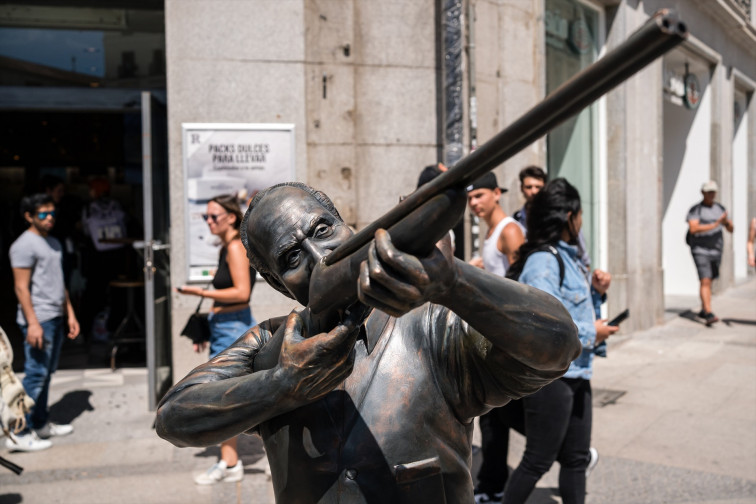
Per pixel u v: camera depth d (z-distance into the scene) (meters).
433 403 1.29
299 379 1.08
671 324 9.02
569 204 2.87
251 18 5.39
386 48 5.73
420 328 1.33
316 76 5.55
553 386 2.82
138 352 7.09
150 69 6.41
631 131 8.26
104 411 5.26
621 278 7.98
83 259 7.94
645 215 8.64
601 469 4.09
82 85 6.38
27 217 4.66
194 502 3.66
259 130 5.40
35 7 6.24
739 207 14.49
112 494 3.77
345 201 5.66
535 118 0.72
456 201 0.85
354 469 1.23
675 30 0.61
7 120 10.72
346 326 1.06
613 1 7.95
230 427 1.17
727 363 6.75
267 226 1.23
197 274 5.34
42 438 4.68
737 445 4.45
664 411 5.21
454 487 1.28
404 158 5.80
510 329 1.08
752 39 12.75
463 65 5.70
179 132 5.33
